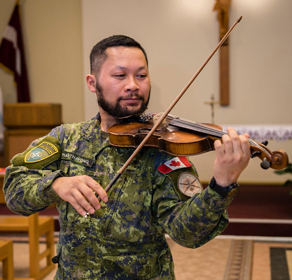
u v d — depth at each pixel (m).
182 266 3.75
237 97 7.29
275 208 5.58
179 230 1.19
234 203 5.92
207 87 7.36
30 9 8.28
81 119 8.30
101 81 1.42
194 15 7.32
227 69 7.14
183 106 7.44
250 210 5.49
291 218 5.05
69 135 1.46
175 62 7.41
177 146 1.35
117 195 1.32
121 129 1.47
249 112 7.28
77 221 1.33
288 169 5.30
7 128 6.80
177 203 1.25
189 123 1.52
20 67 8.13
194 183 1.28
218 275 3.52
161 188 1.31
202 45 7.33
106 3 7.51
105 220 1.31
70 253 1.34
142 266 1.30
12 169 1.39
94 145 1.43
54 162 1.42
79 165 1.40
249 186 7.20
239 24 7.18
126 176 1.34
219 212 1.14
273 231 4.65
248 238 4.53
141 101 1.42
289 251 4.13
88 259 1.32
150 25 7.44
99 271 1.31
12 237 4.70
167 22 7.39
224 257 3.96
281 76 7.18
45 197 1.26
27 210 1.33
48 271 3.79
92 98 7.66
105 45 1.42
